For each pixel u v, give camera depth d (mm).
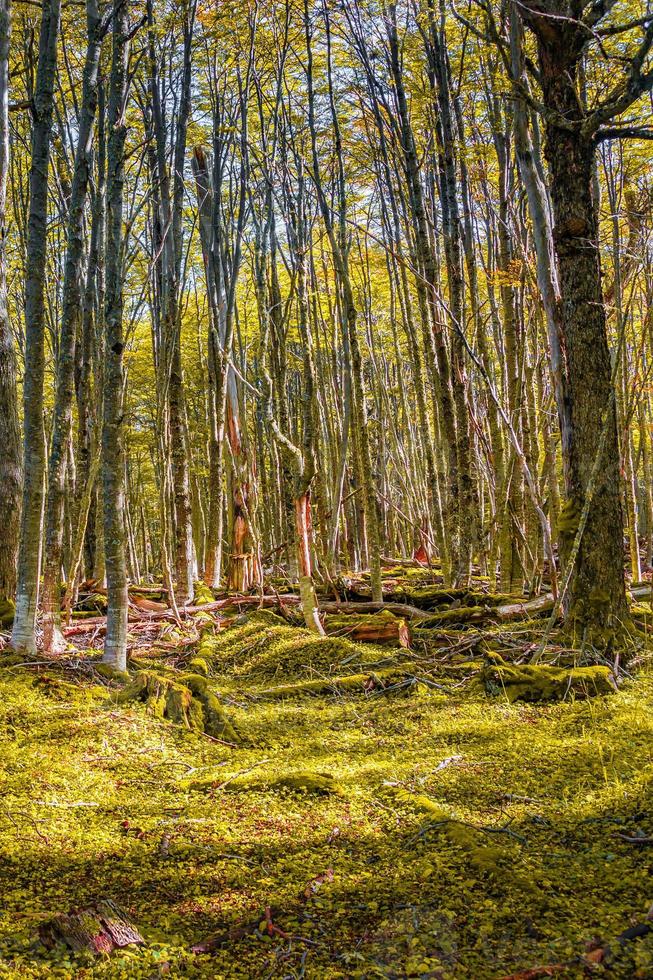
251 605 9820
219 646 8109
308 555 8297
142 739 4957
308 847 3508
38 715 5121
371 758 4824
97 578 10969
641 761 4438
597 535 6562
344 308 8297
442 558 10523
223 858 3391
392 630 7828
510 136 9953
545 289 6852
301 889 3107
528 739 4996
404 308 12891
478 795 4105
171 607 8828
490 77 9555
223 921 2893
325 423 15250
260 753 4984
